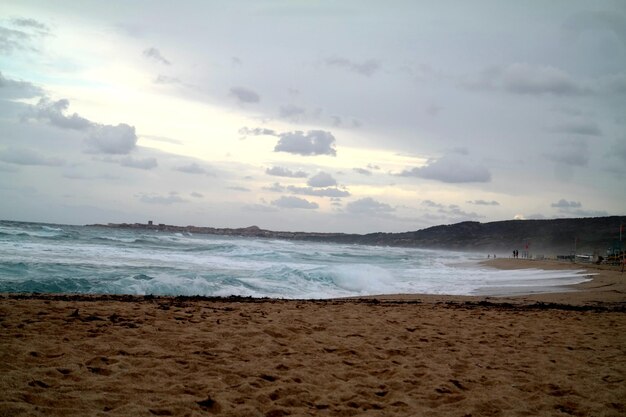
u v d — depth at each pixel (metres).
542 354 7.28
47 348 5.68
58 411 3.73
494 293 19.89
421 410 4.52
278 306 11.20
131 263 23.66
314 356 6.43
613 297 18.25
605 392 5.34
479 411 4.59
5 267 16.78
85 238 42.09
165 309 9.41
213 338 6.98
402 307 12.34
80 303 9.44
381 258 52.31
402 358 6.64
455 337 8.41
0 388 4.08
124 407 3.96
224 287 16.73
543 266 40.97
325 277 21.44
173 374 5.11
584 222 185.50
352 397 4.82
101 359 5.35
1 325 6.76
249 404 4.36
